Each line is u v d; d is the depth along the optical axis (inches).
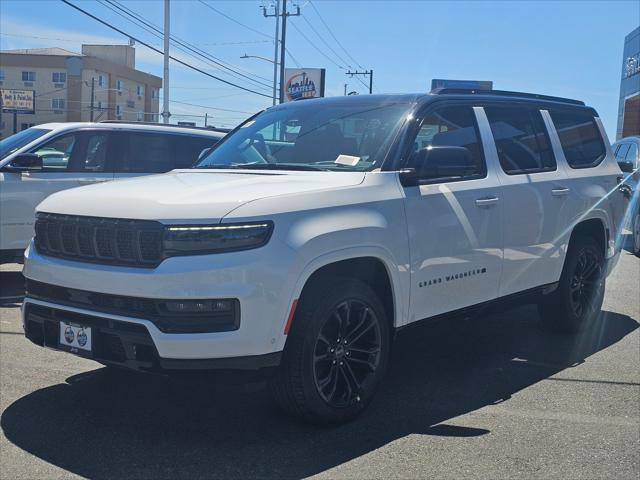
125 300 150.3
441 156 183.3
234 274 145.3
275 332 149.9
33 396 189.2
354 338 171.0
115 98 3454.7
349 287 166.1
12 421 171.8
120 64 3545.8
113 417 175.5
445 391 198.2
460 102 211.0
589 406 187.6
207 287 144.3
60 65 3287.4
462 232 195.3
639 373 216.7
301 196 159.5
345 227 162.2
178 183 173.0
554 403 189.6
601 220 261.6
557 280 241.4
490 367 221.5
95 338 155.6
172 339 143.9
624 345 248.2
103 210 157.3
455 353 237.0
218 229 146.4
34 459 151.3
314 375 159.9
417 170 188.1
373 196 173.0
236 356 146.4
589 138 268.1
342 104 213.0
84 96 3282.5
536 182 225.8
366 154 187.2
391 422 174.2
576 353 237.9
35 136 338.0
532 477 145.3
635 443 163.5
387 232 172.2
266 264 147.9
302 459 152.6
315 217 159.0
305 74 2042.3
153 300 145.8
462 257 196.2
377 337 175.2
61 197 172.7
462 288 198.1
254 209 150.2
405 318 182.2
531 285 227.3
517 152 226.5
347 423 172.4
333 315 162.9
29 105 2923.2
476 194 201.2
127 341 149.5
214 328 145.3
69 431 166.4
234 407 183.3
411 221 180.2
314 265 155.9
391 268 174.7
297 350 156.8
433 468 148.9
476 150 210.4
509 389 200.7
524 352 238.5
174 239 146.6
